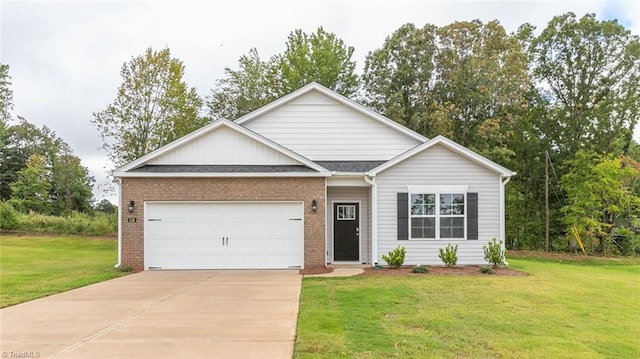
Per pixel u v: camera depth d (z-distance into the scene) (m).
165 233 15.64
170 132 28.08
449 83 32.47
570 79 30.72
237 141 16.45
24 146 51.75
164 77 27.75
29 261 19.02
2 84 41.03
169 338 7.02
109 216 33.97
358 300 9.95
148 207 15.63
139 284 12.46
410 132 18.27
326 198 16.77
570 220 26.19
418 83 33.44
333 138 18.44
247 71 35.91
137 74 27.39
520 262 19.88
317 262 15.67
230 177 15.63
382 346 6.55
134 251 15.55
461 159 16.16
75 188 50.72
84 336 7.18
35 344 6.75
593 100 30.50
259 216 15.77
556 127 30.88
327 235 17.44
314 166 16.00
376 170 15.88
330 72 35.62
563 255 24.70
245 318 8.34
